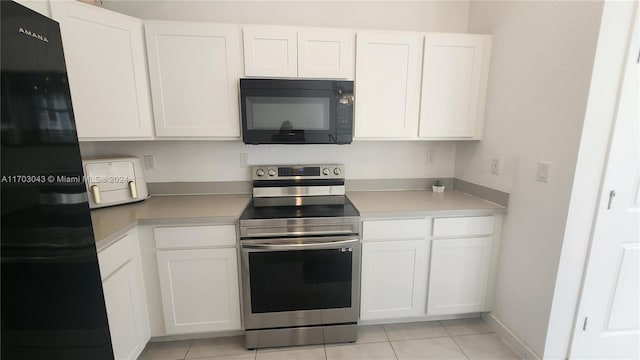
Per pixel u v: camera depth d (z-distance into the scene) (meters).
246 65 1.71
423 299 1.84
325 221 1.62
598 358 1.56
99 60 1.50
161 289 1.62
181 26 1.63
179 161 2.08
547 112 1.47
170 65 1.67
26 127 0.70
